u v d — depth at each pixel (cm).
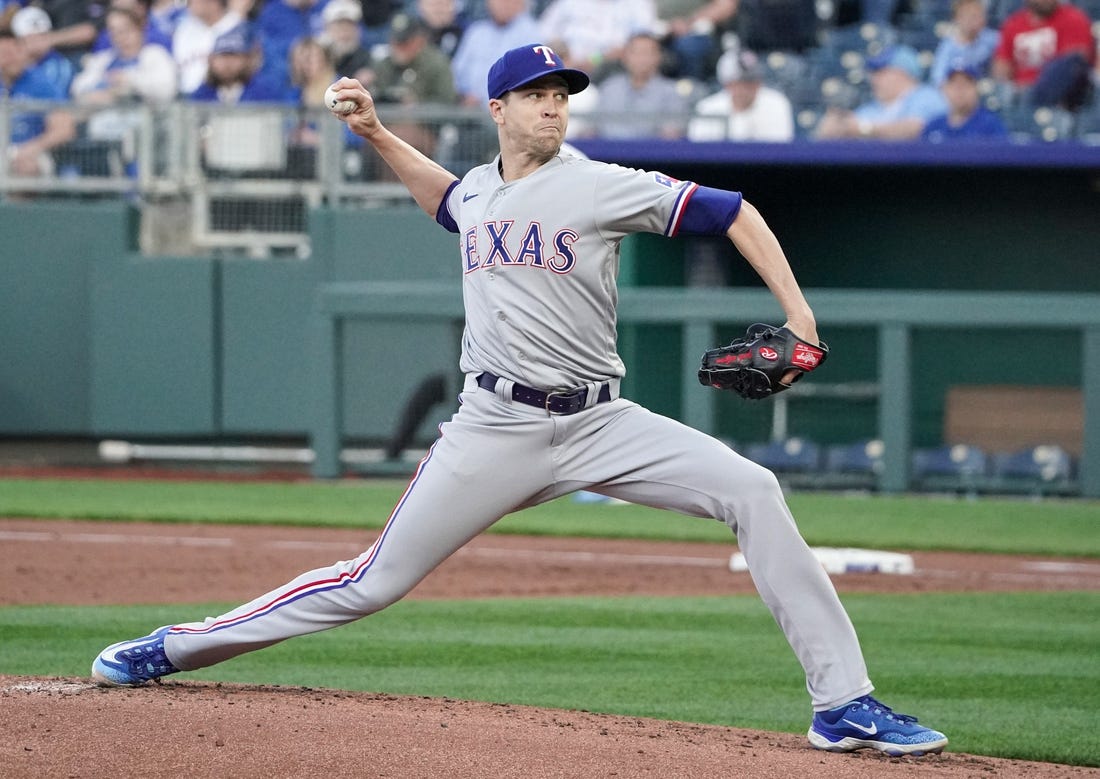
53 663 2100
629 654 2288
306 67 5578
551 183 1459
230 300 5281
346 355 5091
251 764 1297
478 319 1506
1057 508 4456
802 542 1475
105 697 1538
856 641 1489
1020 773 1458
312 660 2203
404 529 1512
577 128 5434
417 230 5250
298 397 5275
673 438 1493
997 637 2481
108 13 6122
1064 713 1922
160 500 4394
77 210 5312
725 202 1428
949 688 2078
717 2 5906
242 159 5375
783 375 1425
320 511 4144
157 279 5297
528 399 1488
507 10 5762
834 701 1475
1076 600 2897
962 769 1445
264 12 5956
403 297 5038
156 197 5466
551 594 2912
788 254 5359
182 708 1477
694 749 1431
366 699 1647
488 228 1480
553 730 1478
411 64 5422
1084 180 5141
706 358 1452
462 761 1328
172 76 5891
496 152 5131
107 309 5322
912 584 3106
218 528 3803
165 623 2453
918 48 5816
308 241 5325
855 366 4788
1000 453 4725
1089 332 4634
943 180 5212
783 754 1444
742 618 2628
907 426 4747
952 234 5247
